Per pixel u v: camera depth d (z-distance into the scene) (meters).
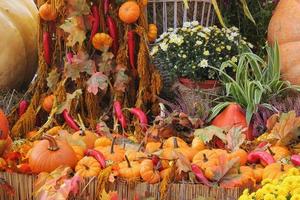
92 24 3.17
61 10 3.17
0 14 3.47
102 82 3.15
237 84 3.23
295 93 3.29
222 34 3.36
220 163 2.63
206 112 3.18
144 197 2.59
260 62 3.38
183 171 2.61
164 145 2.89
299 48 3.42
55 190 2.58
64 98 3.21
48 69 3.26
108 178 2.60
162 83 3.26
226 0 3.68
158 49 3.38
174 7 3.51
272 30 3.53
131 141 2.98
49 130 3.09
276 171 2.64
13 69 3.48
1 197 2.71
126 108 3.20
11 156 2.79
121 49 3.20
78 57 3.18
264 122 3.15
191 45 3.33
